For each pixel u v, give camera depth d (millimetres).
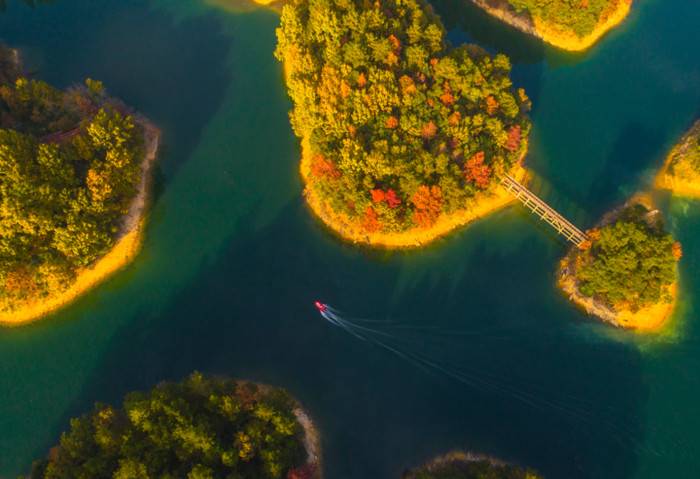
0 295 85438
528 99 110438
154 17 118938
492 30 120125
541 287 94000
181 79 111312
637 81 114188
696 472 81625
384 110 92625
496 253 96562
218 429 72125
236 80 111812
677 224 98625
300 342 88938
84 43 114938
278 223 98312
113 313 90250
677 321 90750
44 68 111062
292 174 102375
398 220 91750
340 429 83375
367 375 87062
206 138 105438
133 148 93812
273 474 70625
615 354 88688
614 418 84688
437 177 91562
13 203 78312
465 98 96812
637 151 106000
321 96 93625
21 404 83875
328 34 98625
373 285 93625
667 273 83812
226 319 90250
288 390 85312
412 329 90438
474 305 92438
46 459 72438
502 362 88312
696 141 98875
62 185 84125
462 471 78000
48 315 88562
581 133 107562
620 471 81750
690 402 85500
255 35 117312
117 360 86875
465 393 86312
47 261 83750
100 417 71000
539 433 83812
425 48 99375
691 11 123312
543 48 117312
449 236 96812
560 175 102812
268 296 92188
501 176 96312
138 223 96062
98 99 101125
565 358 88500
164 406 69750
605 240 86688
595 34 117812
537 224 98500
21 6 119625
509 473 74688
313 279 93688
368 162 88875
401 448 82562
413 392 86125
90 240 86188
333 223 96688
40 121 93188
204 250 95625
